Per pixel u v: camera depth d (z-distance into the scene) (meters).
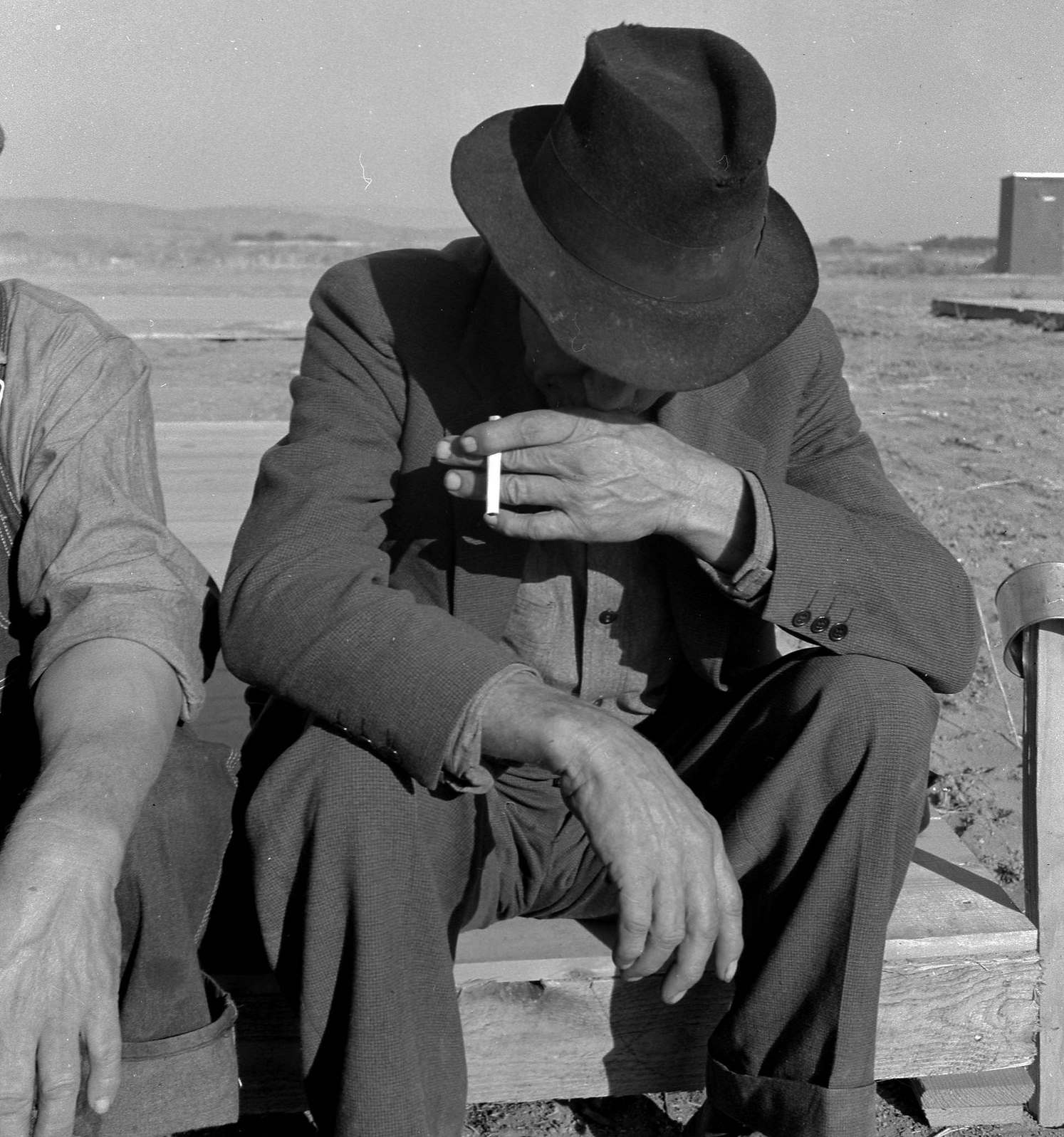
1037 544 5.49
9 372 1.92
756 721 1.99
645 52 1.76
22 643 1.96
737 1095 1.96
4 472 1.92
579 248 1.73
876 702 1.88
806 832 1.91
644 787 1.70
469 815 1.89
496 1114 2.28
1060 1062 2.20
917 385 9.79
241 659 1.86
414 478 2.02
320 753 1.77
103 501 1.88
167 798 1.78
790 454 2.18
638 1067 2.11
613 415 1.84
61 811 1.60
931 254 27.33
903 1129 2.25
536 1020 2.07
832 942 1.89
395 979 1.74
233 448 5.66
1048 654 2.09
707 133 1.67
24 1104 1.53
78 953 1.56
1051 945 2.15
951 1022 2.14
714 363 1.75
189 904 1.83
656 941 1.71
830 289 19.72
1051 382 9.88
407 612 1.80
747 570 1.91
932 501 6.21
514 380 2.01
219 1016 1.88
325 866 1.74
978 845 3.15
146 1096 1.80
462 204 1.79
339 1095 1.76
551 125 1.92
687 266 1.72
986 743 3.73
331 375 2.05
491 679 1.74
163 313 16.22
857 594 1.93
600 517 1.83
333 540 1.91
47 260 26.75
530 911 2.16
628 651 2.11
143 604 1.83
